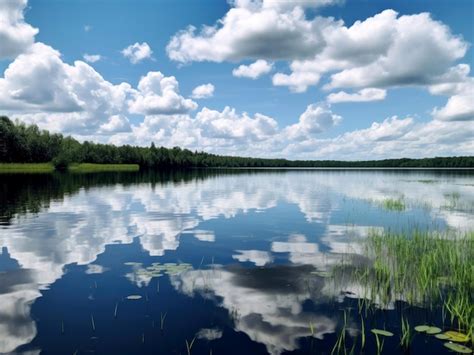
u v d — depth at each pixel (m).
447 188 40.38
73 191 35.12
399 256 10.92
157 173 92.75
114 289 8.29
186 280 8.92
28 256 11.26
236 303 7.50
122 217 19.33
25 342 5.92
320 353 5.62
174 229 15.88
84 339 6.02
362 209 22.59
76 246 12.64
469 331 6.00
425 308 7.22
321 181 56.06
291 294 8.00
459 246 11.54
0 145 104.38
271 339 6.03
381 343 5.91
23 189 36.84
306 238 14.02
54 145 121.81
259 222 17.78
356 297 7.82
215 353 5.61
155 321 6.68
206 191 36.31
